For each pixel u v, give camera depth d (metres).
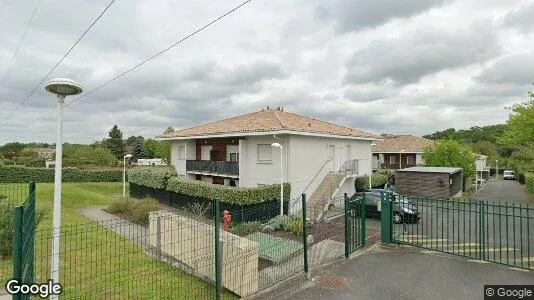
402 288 6.56
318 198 18.80
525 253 9.39
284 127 17.80
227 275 6.99
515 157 44.16
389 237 9.51
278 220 13.33
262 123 20.19
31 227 4.24
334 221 15.19
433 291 6.41
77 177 36.41
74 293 6.25
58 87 4.71
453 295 6.23
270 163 19.00
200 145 24.16
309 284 6.82
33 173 32.84
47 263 6.50
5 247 7.41
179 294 6.67
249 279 6.73
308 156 19.62
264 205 16.98
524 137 23.00
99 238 9.45
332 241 10.58
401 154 41.03
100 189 33.81
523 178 40.94
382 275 7.23
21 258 3.43
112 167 43.62
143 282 7.16
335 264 7.95
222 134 20.44
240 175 19.97
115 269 7.63
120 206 17.69
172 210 19.77
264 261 9.20
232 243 7.02
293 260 8.75
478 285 6.67
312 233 11.78
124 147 69.50
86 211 18.06
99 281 6.92
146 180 24.02
